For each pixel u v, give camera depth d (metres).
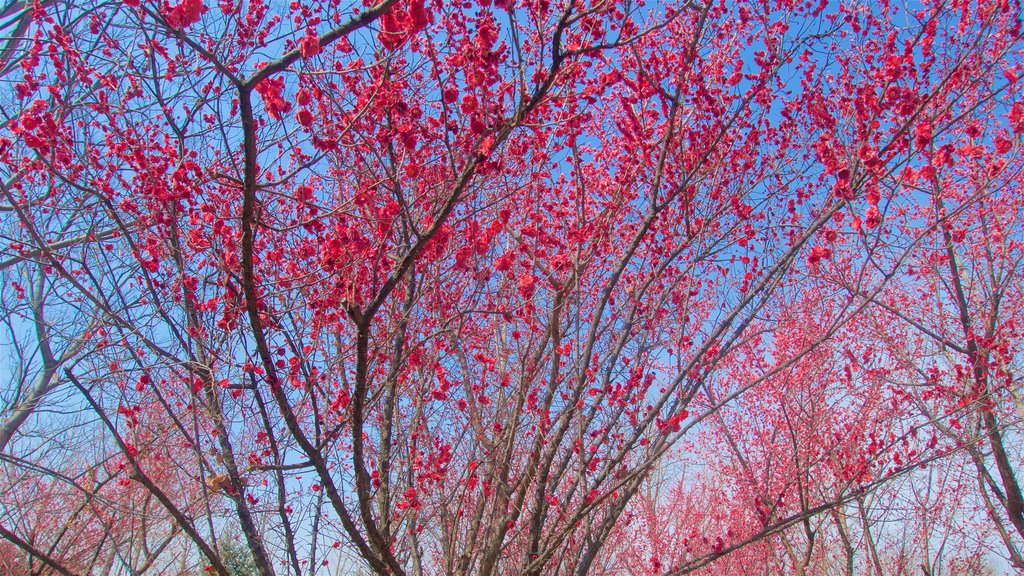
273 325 4.31
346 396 4.80
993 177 4.71
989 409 6.94
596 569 9.49
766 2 5.47
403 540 5.25
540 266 5.21
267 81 3.58
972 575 9.27
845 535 7.75
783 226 5.56
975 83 5.35
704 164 5.97
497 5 3.44
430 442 5.81
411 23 3.15
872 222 4.37
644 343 5.71
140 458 5.02
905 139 4.77
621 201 5.46
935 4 5.69
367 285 4.48
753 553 10.31
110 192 4.98
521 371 5.12
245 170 3.03
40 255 5.51
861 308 4.34
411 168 3.93
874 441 7.09
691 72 5.38
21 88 4.83
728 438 9.69
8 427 6.43
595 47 3.28
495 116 4.17
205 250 4.56
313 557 5.28
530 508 5.85
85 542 7.16
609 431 5.38
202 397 4.86
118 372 4.37
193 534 3.95
